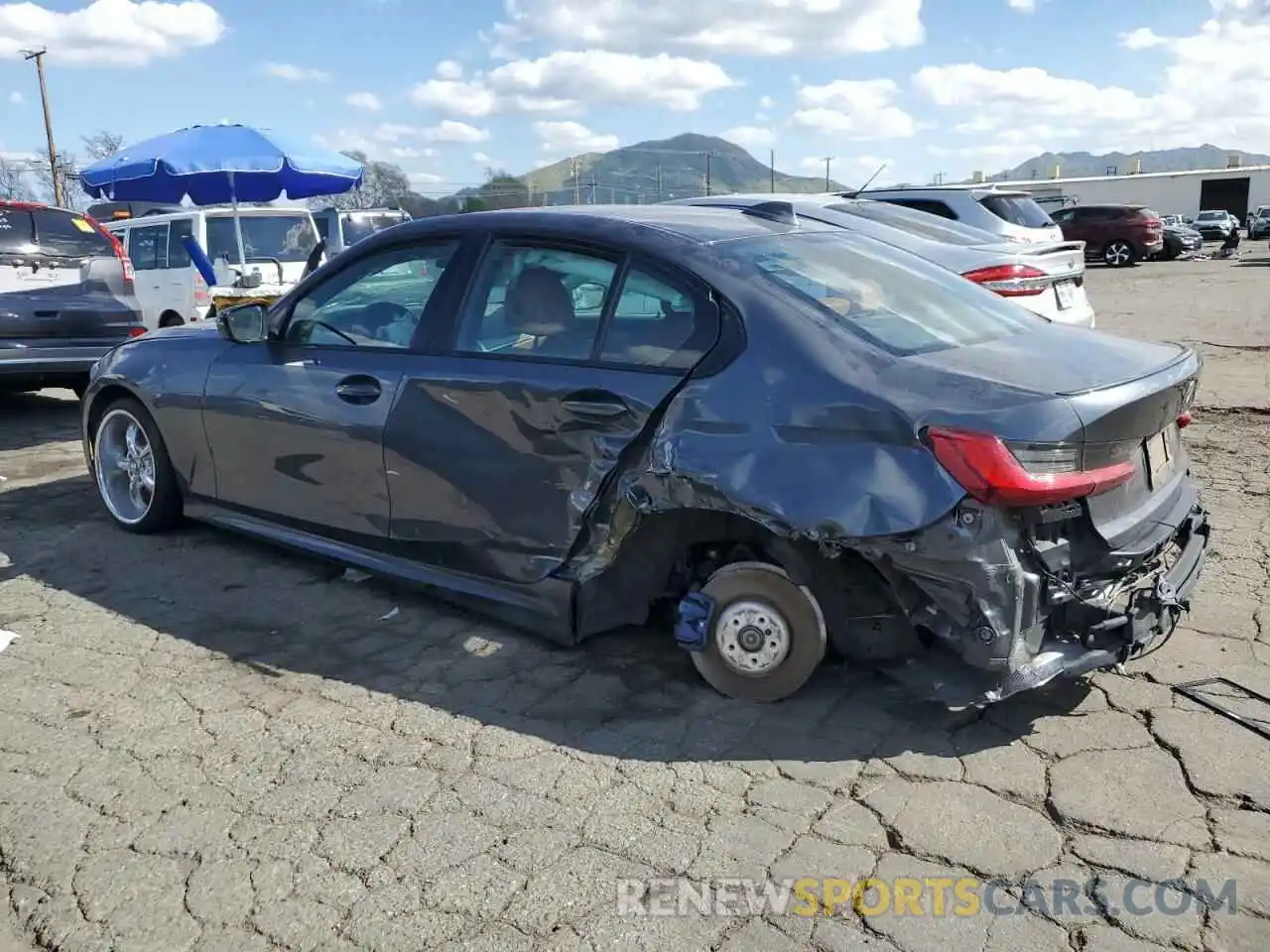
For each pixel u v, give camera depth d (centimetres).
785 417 309
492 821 285
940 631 296
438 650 394
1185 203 6569
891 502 289
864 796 291
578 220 377
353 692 361
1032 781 295
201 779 307
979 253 768
